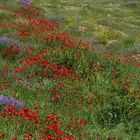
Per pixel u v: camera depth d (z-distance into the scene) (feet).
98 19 137.39
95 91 45.19
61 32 80.89
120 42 95.35
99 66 54.90
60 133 30.53
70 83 46.70
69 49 58.85
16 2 118.62
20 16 93.04
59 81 46.75
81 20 119.96
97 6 206.69
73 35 92.53
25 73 47.60
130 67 62.49
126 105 40.88
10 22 81.41
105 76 51.19
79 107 40.34
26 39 66.33
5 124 30.25
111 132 36.09
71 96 42.83
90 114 39.32
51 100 41.01
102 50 82.12
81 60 54.60
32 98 39.86
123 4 220.64
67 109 39.32
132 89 46.09
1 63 49.65
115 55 79.61
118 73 54.39
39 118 33.35
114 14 178.91
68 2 194.08
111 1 230.07
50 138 28.27
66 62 53.83
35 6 132.46
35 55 54.95
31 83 44.73
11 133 28.76
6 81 43.01
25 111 32.19
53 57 54.75
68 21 115.14
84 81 49.08
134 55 86.94
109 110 40.22
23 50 57.67
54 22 103.81
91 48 65.72
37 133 29.58
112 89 46.44
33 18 95.09
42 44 63.41
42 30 75.46
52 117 33.63
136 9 207.10
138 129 38.24
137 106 40.78
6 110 32.60
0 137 27.43
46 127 30.27
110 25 130.21
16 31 72.08
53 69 49.70
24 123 30.99
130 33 119.44
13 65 50.52
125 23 151.02
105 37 99.04
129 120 39.60
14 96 38.73
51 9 148.46
